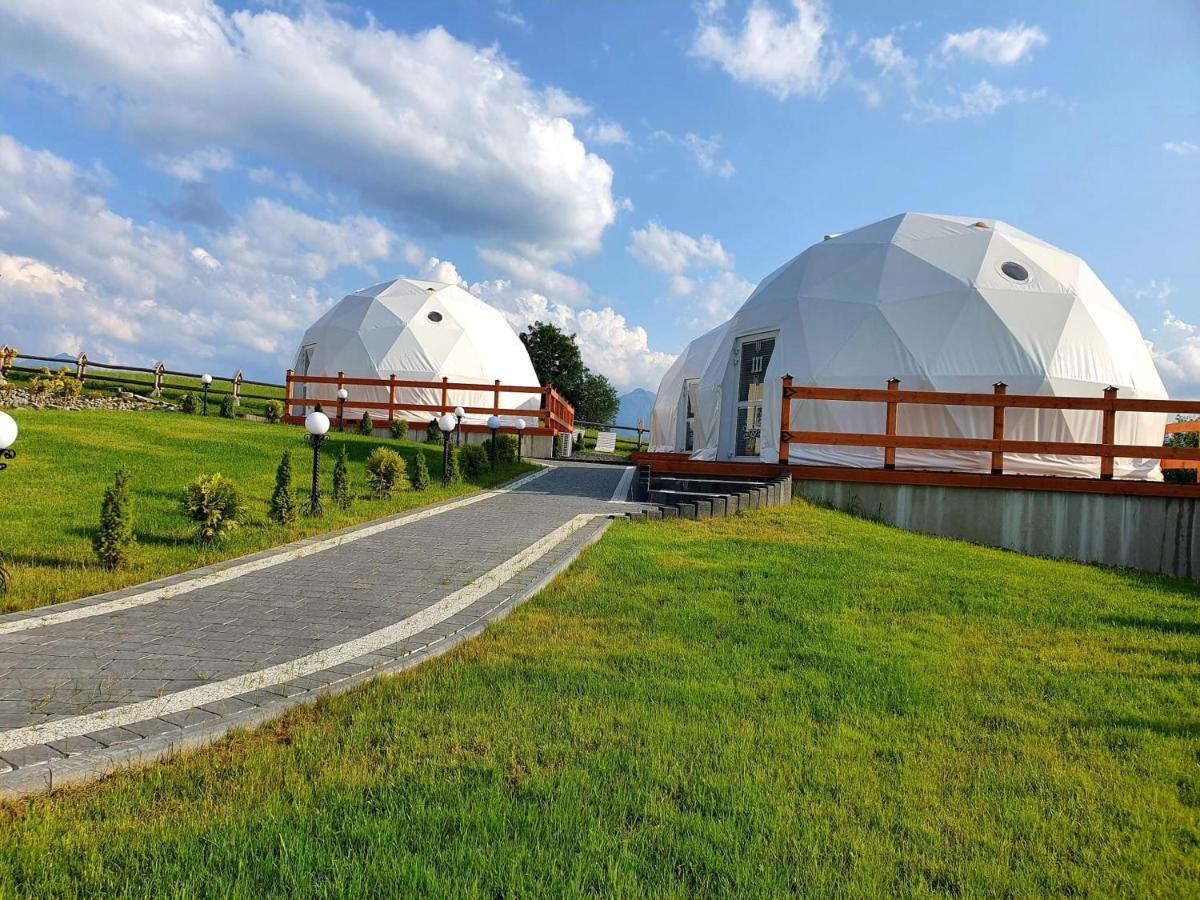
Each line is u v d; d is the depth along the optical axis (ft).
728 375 51.55
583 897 7.07
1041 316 43.06
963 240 46.96
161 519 26.13
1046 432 41.55
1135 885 7.69
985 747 10.88
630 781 9.28
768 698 12.29
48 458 36.55
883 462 41.81
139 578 19.34
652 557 23.58
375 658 13.73
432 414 76.74
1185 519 36.27
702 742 10.45
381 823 8.06
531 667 13.30
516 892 7.09
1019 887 7.59
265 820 8.16
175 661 13.35
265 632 15.23
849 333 44.29
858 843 8.13
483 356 83.92
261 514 28.63
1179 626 18.66
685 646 14.88
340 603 17.54
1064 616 19.04
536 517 31.14
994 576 24.12
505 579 20.08
